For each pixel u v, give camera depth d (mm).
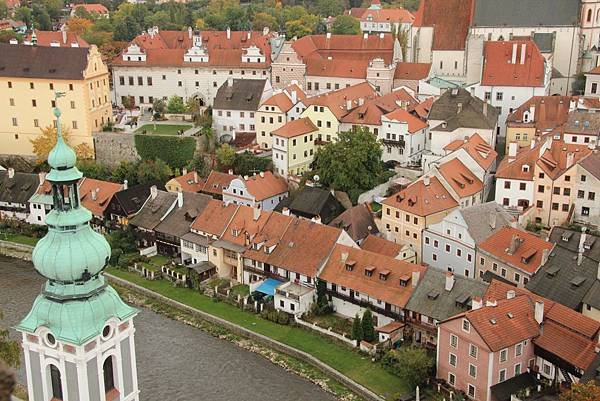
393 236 130625
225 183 154000
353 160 142750
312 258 116625
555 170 129000
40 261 46125
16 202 157375
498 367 86688
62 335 46125
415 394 92125
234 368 102188
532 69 176250
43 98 177250
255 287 119375
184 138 170500
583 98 164875
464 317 88000
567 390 82125
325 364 101188
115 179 164250
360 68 196250
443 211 127000
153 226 139500
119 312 48688
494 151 150625
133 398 50969
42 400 49094
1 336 82625
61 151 45875
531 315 91125
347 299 110875
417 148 160375
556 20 194625
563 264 102375
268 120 170875
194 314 117688
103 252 47656
